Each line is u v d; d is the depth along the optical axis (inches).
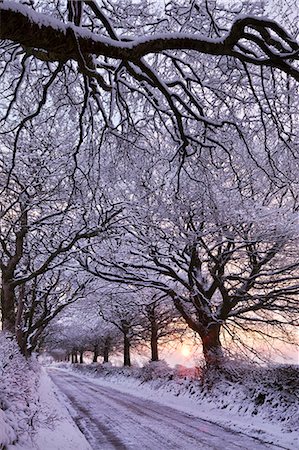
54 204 553.3
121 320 1393.9
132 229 692.1
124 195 535.2
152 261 776.9
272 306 687.1
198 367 776.9
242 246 625.6
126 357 1669.5
